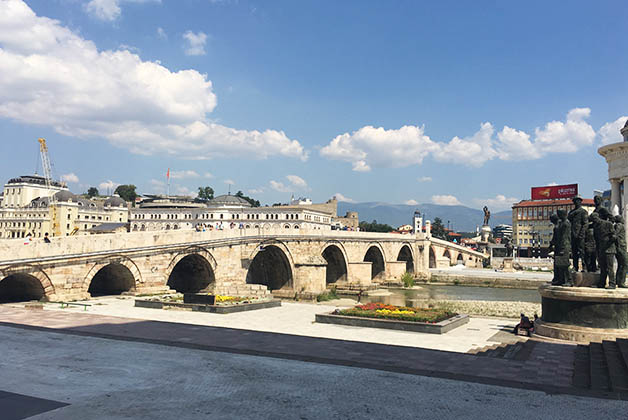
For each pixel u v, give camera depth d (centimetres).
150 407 1308
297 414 1270
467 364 1894
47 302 3734
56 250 3791
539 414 1284
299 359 1914
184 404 1338
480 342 2577
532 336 2736
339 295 7731
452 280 10538
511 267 11756
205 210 14150
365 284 8325
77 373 1644
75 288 3969
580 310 2534
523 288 9512
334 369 1764
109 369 1705
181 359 1880
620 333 2427
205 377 1620
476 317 3897
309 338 2466
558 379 1659
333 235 7806
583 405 1359
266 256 6812
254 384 1546
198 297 3812
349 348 2198
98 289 4853
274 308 4053
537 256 15838
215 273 5334
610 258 2522
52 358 1856
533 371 1781
